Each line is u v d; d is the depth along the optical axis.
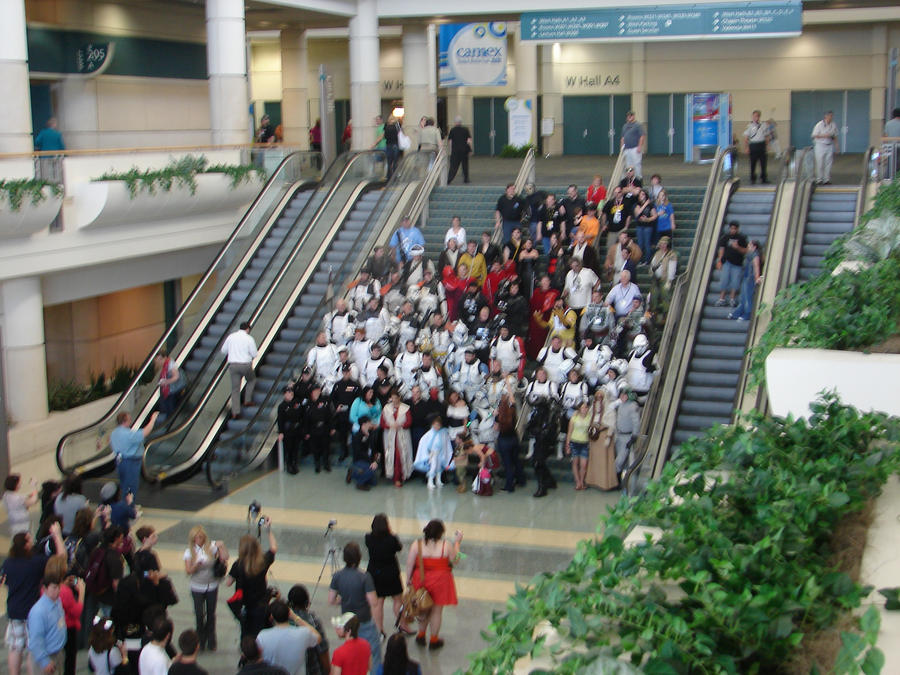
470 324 16.55
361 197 21.25
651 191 18.31
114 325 22.55
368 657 7.76
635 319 15.42
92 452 15.30
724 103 27.73
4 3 16.53
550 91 35.03
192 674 7.23
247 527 13.23
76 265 17.33
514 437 14.29
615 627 3.41
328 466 15.59
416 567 9.52
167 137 25.86
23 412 17.17
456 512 13.65
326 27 28.42
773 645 3.38
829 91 32.91
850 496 4.33
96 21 23.23
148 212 18.55
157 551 12.51
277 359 17.42
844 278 7.54
